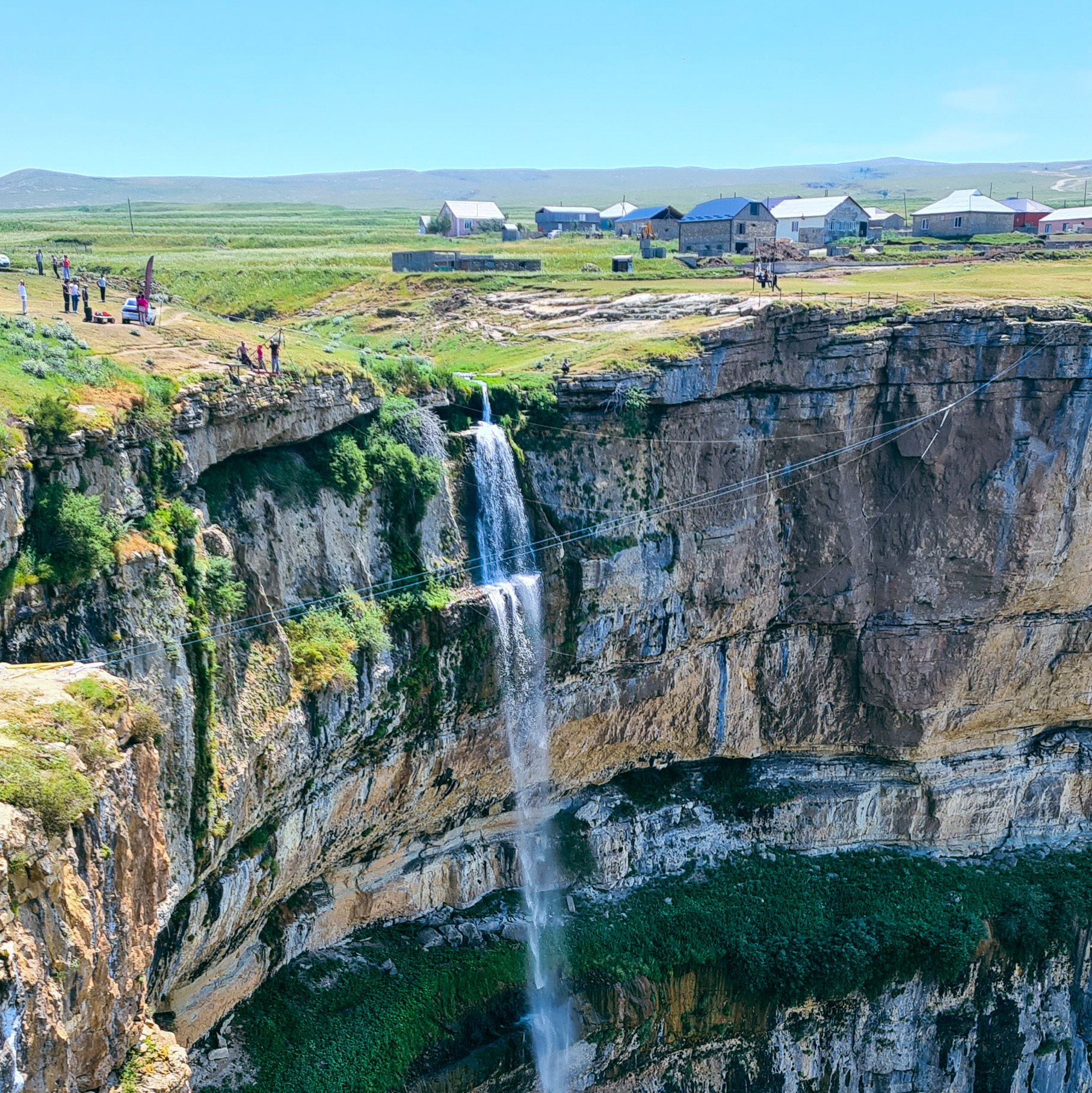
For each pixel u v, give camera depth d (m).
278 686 48.00
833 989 65.94
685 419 65.94
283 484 51.34
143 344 53.88
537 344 79.38
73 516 39.03
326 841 55.03
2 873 25.61
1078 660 73.19
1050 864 75.38
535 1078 60.19
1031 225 156.50
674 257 121.81
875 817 74.44
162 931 44.59
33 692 30.86
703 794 73.50
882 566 70.12
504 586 59.75
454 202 171.00
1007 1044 70.00
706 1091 66.25
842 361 66.19
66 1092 28.22
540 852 67.38
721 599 67.31
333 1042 54.75
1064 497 67.38
